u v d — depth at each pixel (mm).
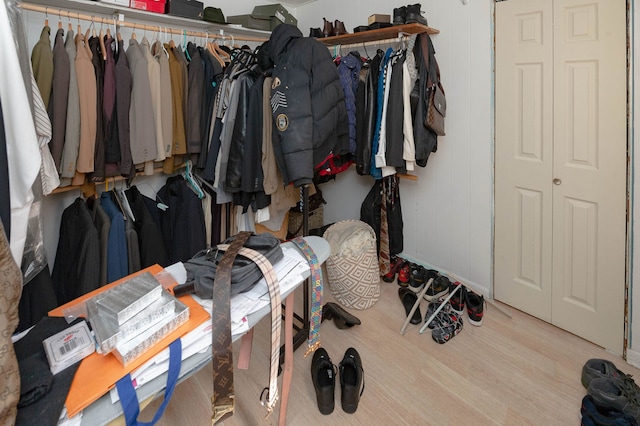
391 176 2656
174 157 2189
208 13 2314
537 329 2074
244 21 2562
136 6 1952
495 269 2330
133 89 1863
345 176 3217
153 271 1066
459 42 2256
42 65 1549
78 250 1792
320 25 3195
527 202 2096
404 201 2799
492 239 2309
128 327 719
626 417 1367
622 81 1645
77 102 1646
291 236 3102
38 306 1491
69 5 1834
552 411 1526
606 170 1748
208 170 2098
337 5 2998
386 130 2254
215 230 2424
